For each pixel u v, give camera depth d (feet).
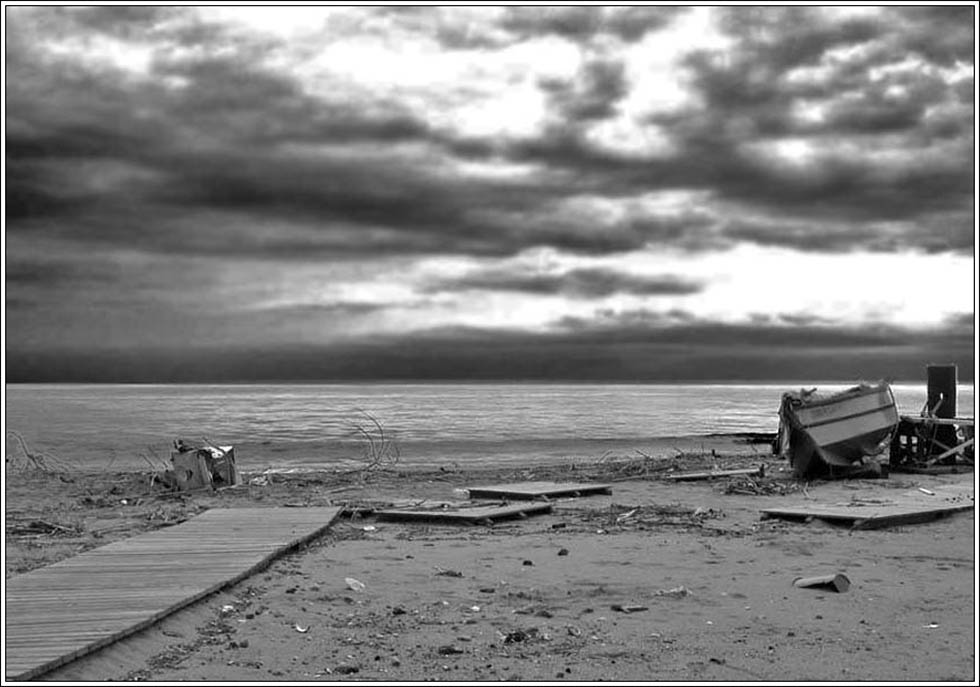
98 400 533.14
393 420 279.08
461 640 30.68
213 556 41.75
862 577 39.96
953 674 27.22
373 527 54.13
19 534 51.80
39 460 111.45
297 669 27.71
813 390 84.33
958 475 85.30
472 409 391.86
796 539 49.57
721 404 475.72
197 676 27.02
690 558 44.32
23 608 31.86
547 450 143.33
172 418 293.84
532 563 43.24
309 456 131.64
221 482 78.74
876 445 84.74
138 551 42.98
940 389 92.38
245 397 625.41
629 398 629.92
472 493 70.49
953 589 37.65
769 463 98.73
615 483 79.41
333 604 35.27
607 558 44.45
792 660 28.58
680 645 30.09
